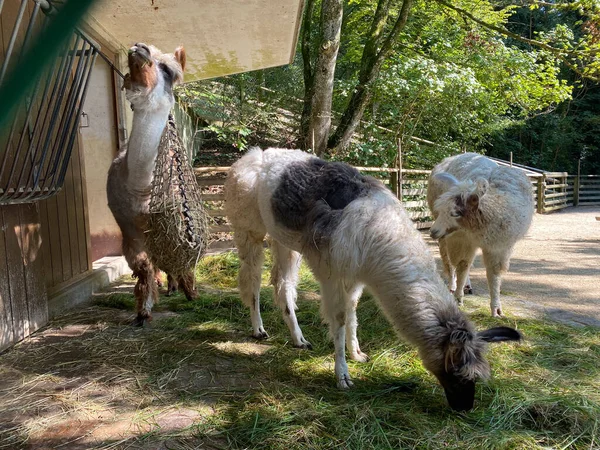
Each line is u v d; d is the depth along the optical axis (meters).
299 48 17.19
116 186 4.43
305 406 3.27
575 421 3.10
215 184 8.52
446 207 4.83
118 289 6.00
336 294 3.54
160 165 4.14
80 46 5.22
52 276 5.23
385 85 12.99
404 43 16.06
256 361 4.03
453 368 3.06
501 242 4.86
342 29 17.53
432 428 3.07
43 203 5.05
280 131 13.70
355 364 4.01
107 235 7.18
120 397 3.38
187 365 3.90
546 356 4.15
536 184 17.16
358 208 3.29
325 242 3.35
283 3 5.84
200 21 6.36
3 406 3.22
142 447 2.82
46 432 2.94
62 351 4.10
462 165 5.71
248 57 8.49
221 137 12.48
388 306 3.33
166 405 3.30
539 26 27.69
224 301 5.50
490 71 15.70
